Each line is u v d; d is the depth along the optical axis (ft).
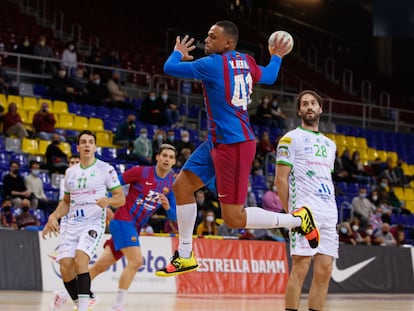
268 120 95.04
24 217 60.18
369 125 116.78
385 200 88.53
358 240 74.84
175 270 25.80
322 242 29.30
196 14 126.31
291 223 26.35
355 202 79.97
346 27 148.87
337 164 90.99
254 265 64.23
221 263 62.39
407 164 110.73
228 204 24.52
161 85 101.65
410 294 72.02
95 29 109.70
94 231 32.94
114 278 57.00
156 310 40.32
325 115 116.37
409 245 80.53
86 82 93.61
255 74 25.09
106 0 116.98
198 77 24.04
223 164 24.13
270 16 139.23
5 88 81.71
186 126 95.25
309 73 129.90
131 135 80.74
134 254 36.86
